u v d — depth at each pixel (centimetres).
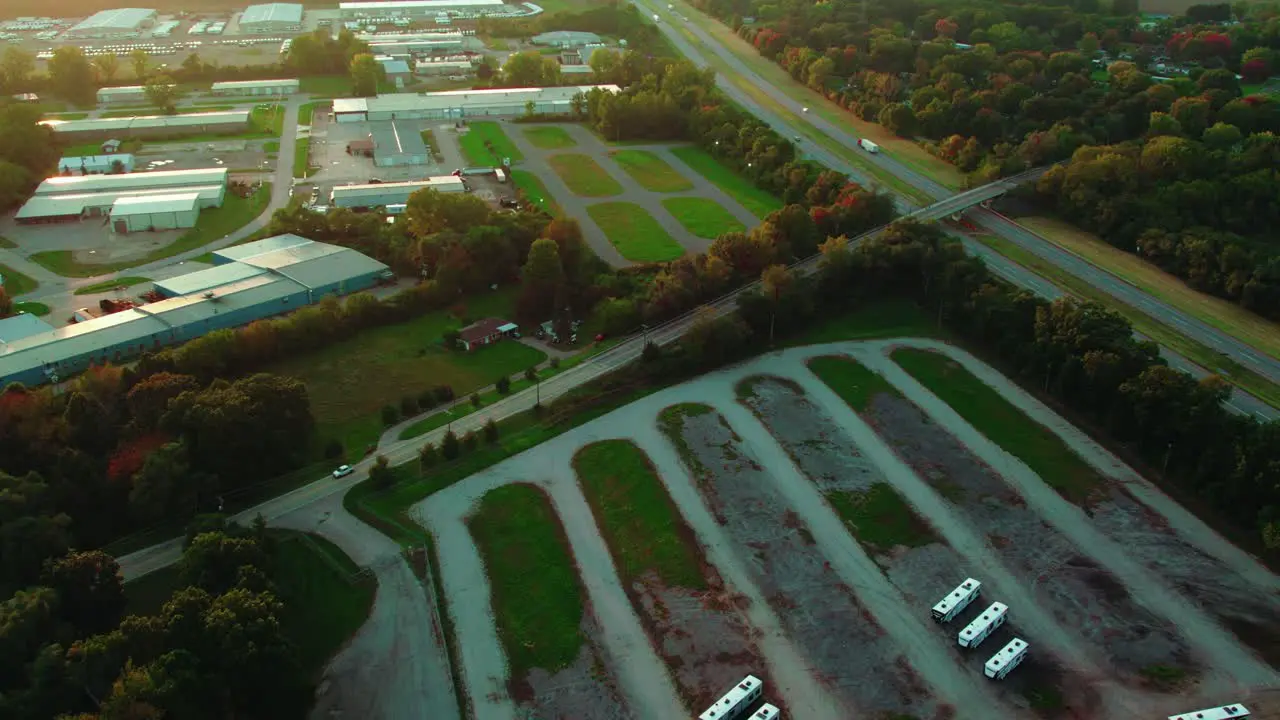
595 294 19700
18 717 9344
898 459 15162
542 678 11025
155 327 17888
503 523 13500
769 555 13025
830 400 16725
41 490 12338
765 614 12012
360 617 11806
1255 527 13325
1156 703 10788
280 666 10006
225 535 11738
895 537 13438
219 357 16500
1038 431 15875
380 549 12912
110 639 9881
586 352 18075
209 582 11100
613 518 13688
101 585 11181
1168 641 11650
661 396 16750
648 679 11038
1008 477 14725
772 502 14075
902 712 10662
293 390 14638
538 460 14925
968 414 16350
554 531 13388
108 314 19025
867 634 11744
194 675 9438
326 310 18175
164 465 12850
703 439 15525
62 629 10538
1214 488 13850
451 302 19925
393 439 15262
